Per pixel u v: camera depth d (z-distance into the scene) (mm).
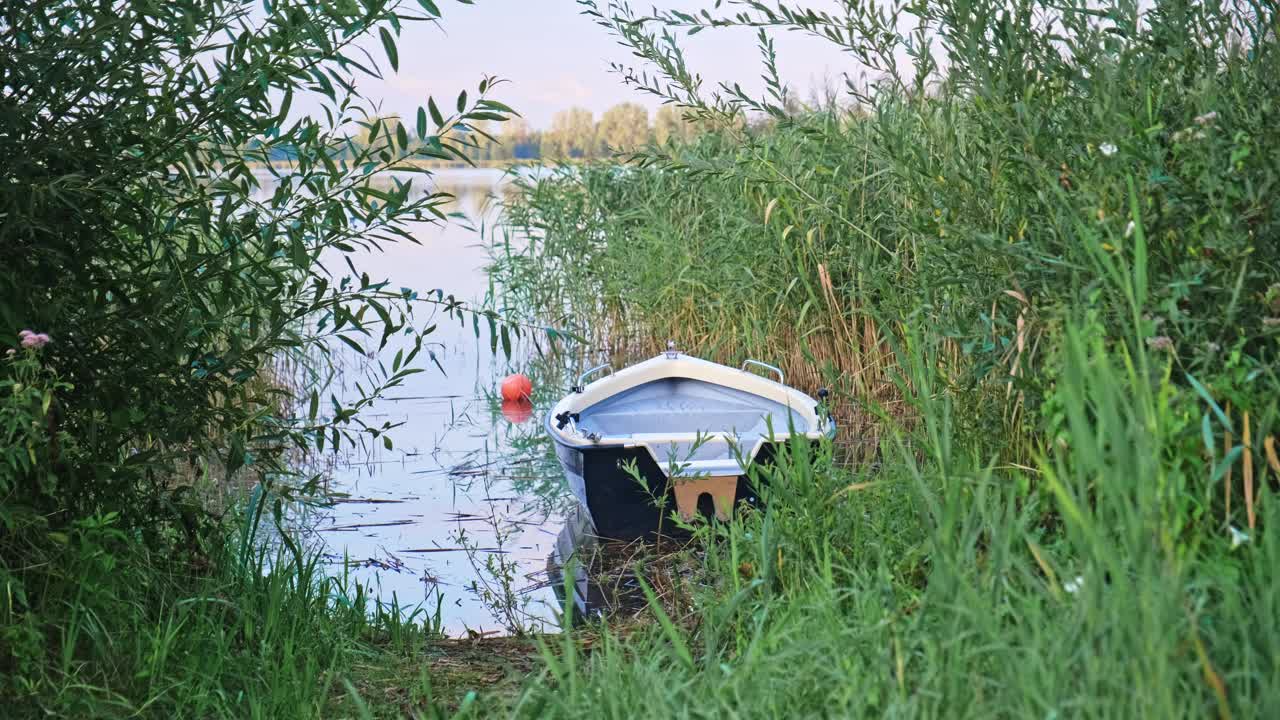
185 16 3467
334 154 3791
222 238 3912
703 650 3760
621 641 4273
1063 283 3441
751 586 3314
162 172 3918
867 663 2660
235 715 3520
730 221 9250
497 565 5945
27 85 3514
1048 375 3070
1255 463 2789
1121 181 3312
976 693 2217
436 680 3998
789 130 8031
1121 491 2174
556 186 12672
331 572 5855
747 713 2609
